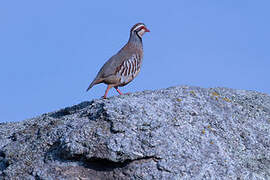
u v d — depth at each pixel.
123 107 14.30
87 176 13.48
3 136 16.61
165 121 14.18
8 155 14.62
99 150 13.37
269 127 15.79
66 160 13.75
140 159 13.31
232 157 14.11
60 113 17.36
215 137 14.47
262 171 14.05
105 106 14.41
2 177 13.98
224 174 13.33
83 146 13.55
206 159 13.57
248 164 14.12
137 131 13.67
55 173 13.50
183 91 16.31
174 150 13.45
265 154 14.70
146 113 14.19
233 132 14.99
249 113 16.25
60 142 14.02
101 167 13.58
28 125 17.08
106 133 13.65
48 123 15.67
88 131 13.80
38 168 13.75
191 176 13.02
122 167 13.36
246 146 14.73
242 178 13.39
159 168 13.05
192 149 13.67
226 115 15.63
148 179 12.94
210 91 16.97
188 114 14.81
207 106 15.66
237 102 17.14
